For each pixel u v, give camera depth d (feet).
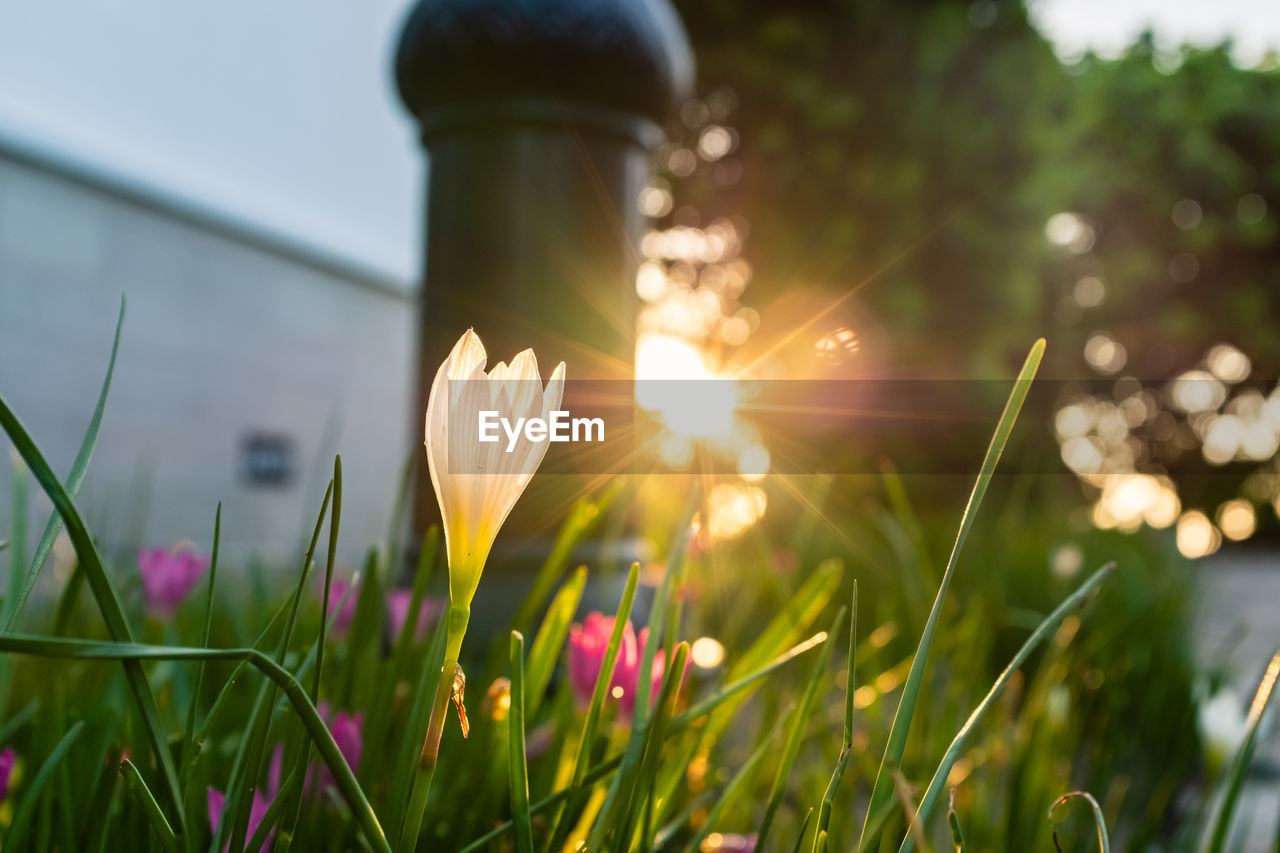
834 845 1.58
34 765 1.45
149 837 1.29
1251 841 2.06
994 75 11.66
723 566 2.82
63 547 2.36
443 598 2.25
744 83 11.95
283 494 7.44
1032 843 1.72
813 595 1.65
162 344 6.39
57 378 5.64
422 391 2.56
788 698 2.06
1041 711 1.84
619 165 2.58
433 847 1.50
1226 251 19.21
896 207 11.57
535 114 2.49
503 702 1.57
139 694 0.93
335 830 1.41
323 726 0.85
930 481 10.12
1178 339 19.57
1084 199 15.40
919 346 11.38
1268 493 20.59
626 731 1.54
